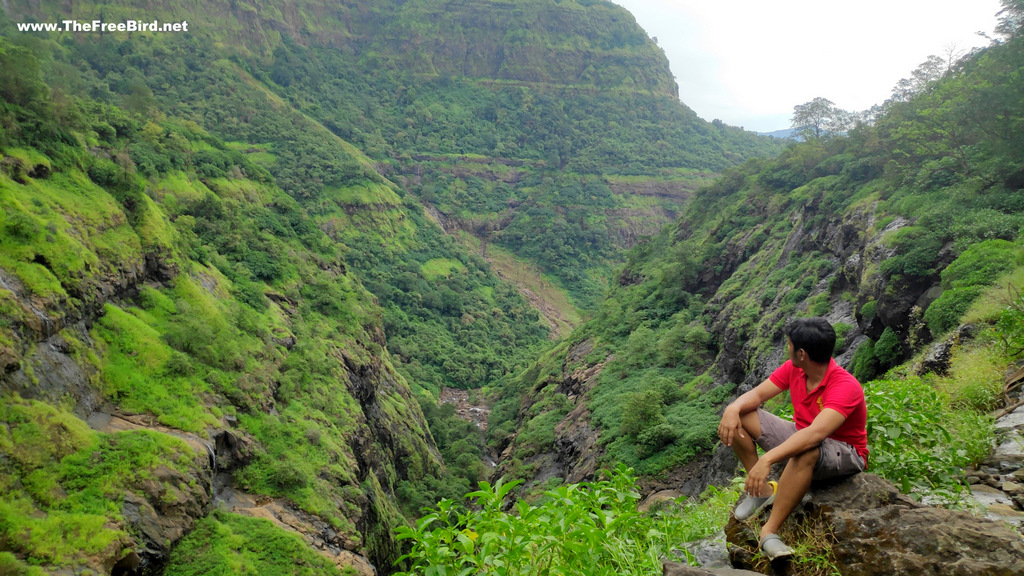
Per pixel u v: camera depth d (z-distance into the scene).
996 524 4.09
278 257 54.97
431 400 77.12
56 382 28.05
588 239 151.62
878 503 4.59
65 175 36.78
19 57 36.00
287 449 36.31
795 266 47.22
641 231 160.62
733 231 65.25
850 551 4.35
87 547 23.25
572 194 161.25
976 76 37.84
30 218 30.97
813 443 4.71
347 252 110.00
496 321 113.19
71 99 42.25
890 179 39.44
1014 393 9.49
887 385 9.33
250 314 44.44
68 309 30.45
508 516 5.55
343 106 176.88
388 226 124.56
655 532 6.00
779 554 4.57
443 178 163.75
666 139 194.00
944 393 10.08
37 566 21.66
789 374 5.49
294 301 52.16
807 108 73.19
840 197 45.75
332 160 127.12
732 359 44.97
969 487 6.46
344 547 33.28
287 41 192.88
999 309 14.94
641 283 77.56
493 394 86.56
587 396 54.84
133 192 40.41
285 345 45.34
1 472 23.48
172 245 41.84
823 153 62.38
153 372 33.47
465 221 153.12
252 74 165.50
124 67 136.00
